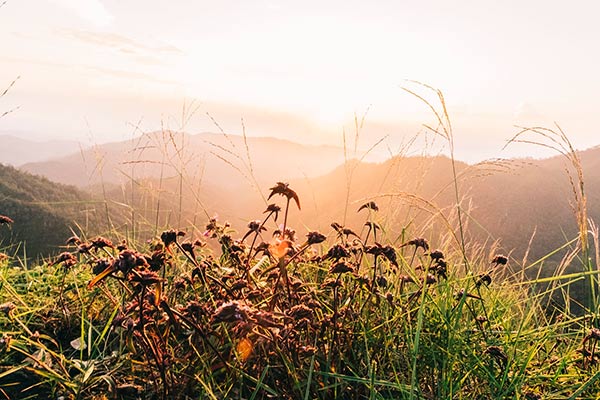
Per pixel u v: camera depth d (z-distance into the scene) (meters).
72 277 3.60
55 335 2.91
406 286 3.27
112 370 2.27
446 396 2.22
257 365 2.24
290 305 2.37
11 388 2.35
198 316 2.07
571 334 2.77
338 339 2.43
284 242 2.35
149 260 1.99
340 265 2.30
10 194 82.38
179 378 2.27
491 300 3.12
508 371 2.30
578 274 2.46
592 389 2.32
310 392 2.23
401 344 2.63
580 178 2.65
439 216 2.85
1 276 3.00
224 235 2.79
